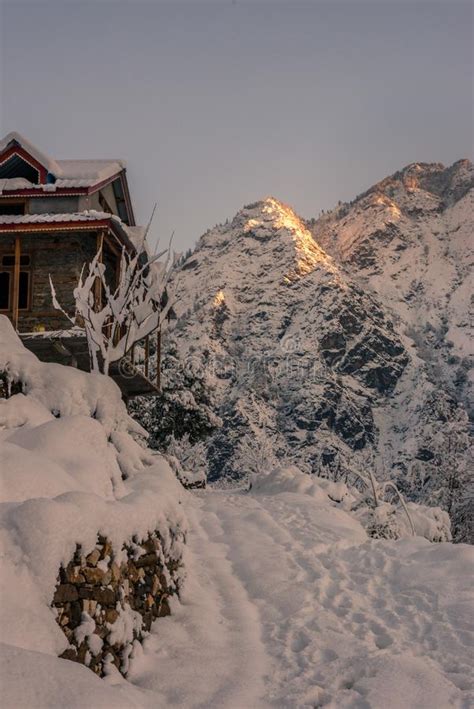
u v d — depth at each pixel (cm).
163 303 2906
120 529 900
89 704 597
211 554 1436
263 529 1664
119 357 2022
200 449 4656
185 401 4506
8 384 1656
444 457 4828
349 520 1934
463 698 851
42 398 1631
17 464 964
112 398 1695
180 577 1144
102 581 838
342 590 1236
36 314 2616
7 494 904
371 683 862
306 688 868
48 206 2716
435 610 1139
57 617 762
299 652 985
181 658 931
